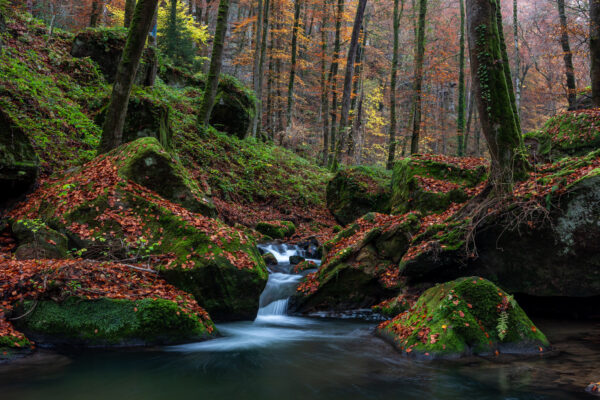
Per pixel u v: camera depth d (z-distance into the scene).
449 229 7.88
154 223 7.26
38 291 5.04
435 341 5.11
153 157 8.27
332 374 4.65
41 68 12.01
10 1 14.07
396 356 5.25
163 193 8.28
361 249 8.92
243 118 18.34
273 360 5.18
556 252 6.91
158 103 11.38
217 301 6.77
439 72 22.11
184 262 6.66
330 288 8.52
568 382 4.12
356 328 7.16
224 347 5.65
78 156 9.92
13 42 12.05
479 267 7.51
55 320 4.88
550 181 7.14
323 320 7.91
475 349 5.10
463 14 21.03
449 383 4.23
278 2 25.86
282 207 15.62
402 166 13.81
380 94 33.44
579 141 11.33
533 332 5.32
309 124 33.06
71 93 12.09
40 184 8.23
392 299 7.98
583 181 6.60
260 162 17.02
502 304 5.53
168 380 4.34
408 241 8.53
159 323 5.22
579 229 6.68
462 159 13.14
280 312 8.41
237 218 13.13
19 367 4.25
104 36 14.23
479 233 7.40
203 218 7.79
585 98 17.34
